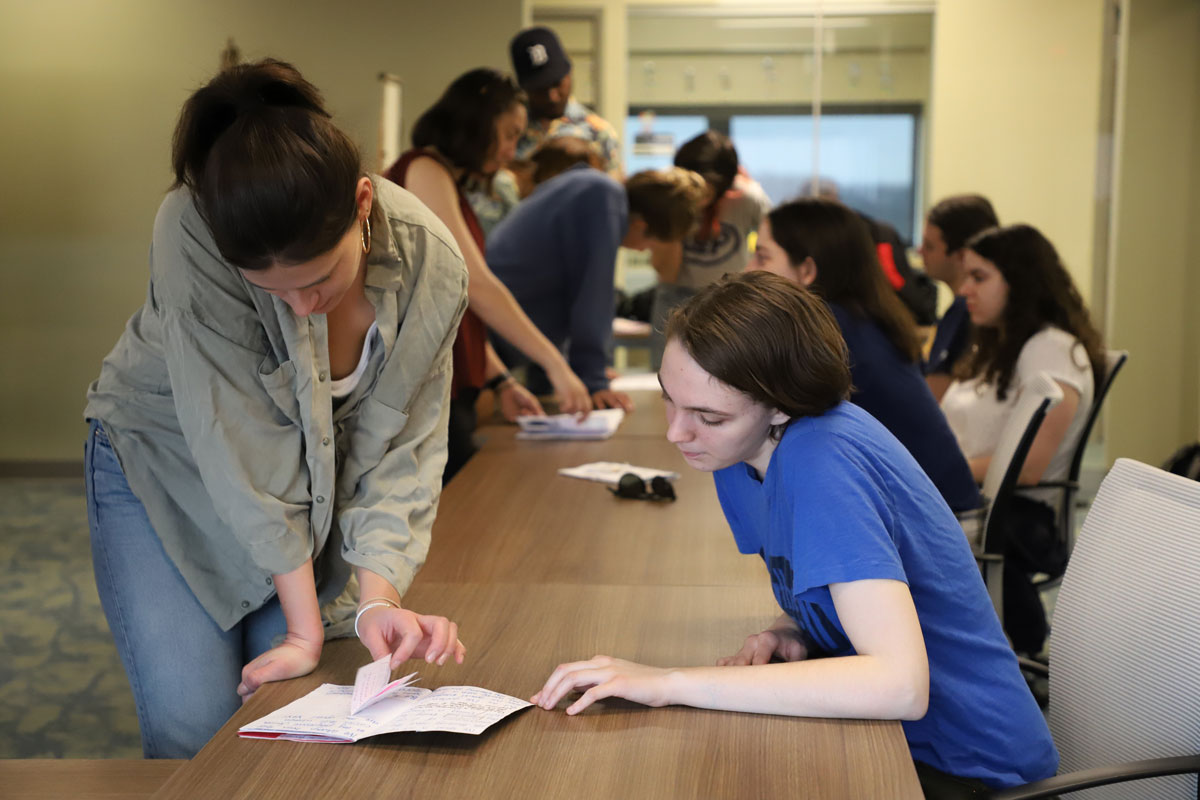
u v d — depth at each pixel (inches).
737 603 67.0
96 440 66.9
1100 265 227.5
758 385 51.4
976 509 104.2
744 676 50.6
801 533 51.0
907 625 49.1
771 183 245.4
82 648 144.7
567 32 249.1
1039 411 99.5
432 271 63.4
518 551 79.0
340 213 49.1
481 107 114.7
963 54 229.8
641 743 47.8
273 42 228.1
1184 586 61.0
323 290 52.1
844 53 237.9
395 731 48.5
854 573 49.4
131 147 233.5
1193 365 222.4
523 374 153.9
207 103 49.9
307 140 48.2
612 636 61.5
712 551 78.6
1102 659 64.9
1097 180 226.1
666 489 94.3
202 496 64.7
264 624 68.6
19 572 177.8
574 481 102.3
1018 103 227.9
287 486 59.7
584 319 144.1
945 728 55.4
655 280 252.2
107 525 66.3
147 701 66.7
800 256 100.3
